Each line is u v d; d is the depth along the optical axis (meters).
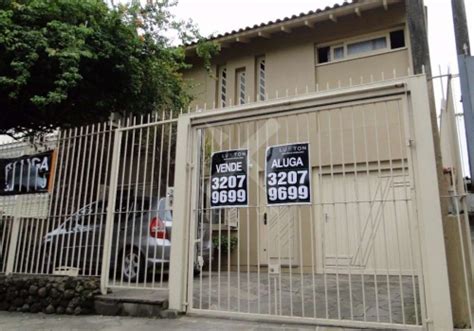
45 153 6.30
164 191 5.87
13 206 6.35
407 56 8.81
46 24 7.87
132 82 8.80
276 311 4.49
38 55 7.61
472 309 3.98
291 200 4.57
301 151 4.64
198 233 5.71
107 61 8.52
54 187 6.10
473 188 3.56
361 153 7.23
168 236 5.77
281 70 10.20
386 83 4.28
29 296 5.60
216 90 11.12
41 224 6.08
